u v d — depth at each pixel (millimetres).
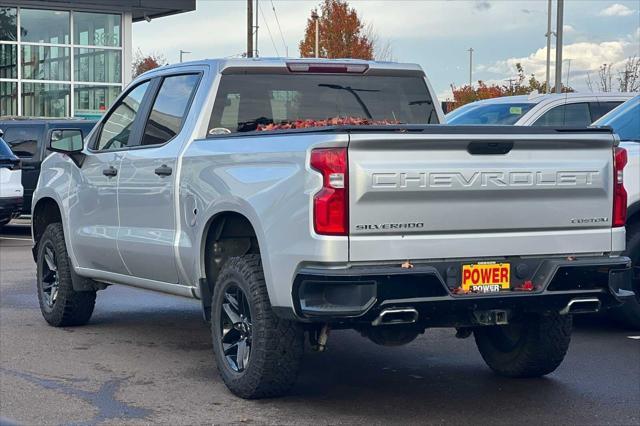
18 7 31062
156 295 11266
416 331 6180
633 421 6113
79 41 32156
